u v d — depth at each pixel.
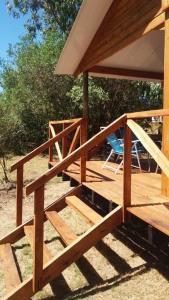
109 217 3.84
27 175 10.45
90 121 14.35
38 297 3.72
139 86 13.93
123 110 14.48
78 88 13.18
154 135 8.08
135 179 5.45
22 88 15.61
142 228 4.39
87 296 3.64
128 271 3.99
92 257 4.43
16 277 4.11
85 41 7.21
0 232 5.77
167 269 3.89
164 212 3.60
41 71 15.06
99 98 13.16
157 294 3.50
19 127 13.88
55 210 5.32
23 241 5.29
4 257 4.66
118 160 7.89
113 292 3.64
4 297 3.54
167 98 4.01
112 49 6.24
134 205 3.88
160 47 7.07
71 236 4.15
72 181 6.29
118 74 8.45
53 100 15.32
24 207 7.14
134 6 5.42
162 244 3.79
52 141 6.04
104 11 6.35
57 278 4.06
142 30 5.13
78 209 4.62
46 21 18.14
